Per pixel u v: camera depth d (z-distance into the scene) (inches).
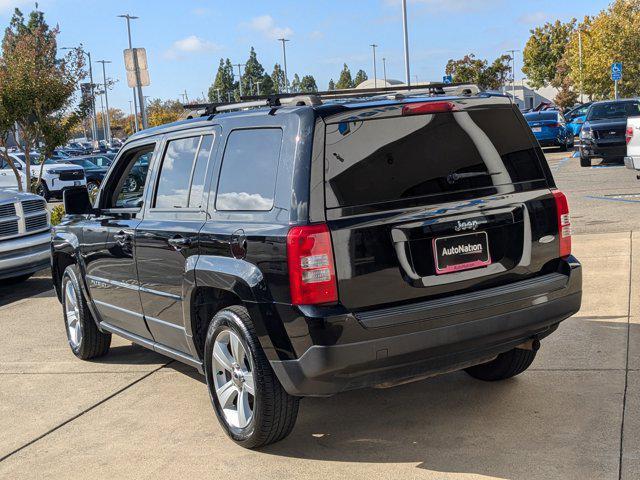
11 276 395.2
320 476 158.2
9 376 250.5
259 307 158.2
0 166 810.2
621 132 788.0
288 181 155.9
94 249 235.8
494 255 167.2
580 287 179.6
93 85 654.5
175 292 192.7
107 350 263.7
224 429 180.1
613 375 199.9
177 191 196.9
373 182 156.0
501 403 189.0
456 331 158.7
